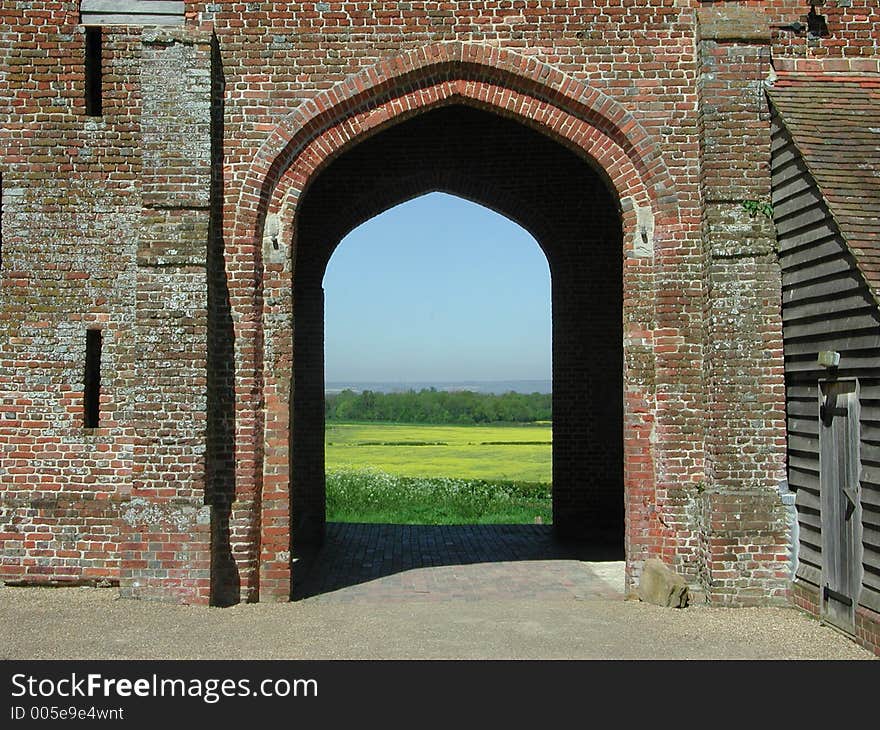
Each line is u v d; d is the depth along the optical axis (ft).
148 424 30.30
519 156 48.70
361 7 32.09
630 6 32.24
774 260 30.55
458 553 43.80
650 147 31.94
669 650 25.25
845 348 26.17
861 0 32.63
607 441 48.70
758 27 31.19
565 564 40.75
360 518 56.18
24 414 31.30
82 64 31.76
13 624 26.94
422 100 32.71
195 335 30.40
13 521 31.12
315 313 47.50
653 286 32.14
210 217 31.14
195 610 29.43
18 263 31.53
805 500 29.30
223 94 31.86
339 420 257.34
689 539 31.55
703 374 31.65
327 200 47.57
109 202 31.63
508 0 32.22
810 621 28.27
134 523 30.04
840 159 28.45
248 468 31.42
